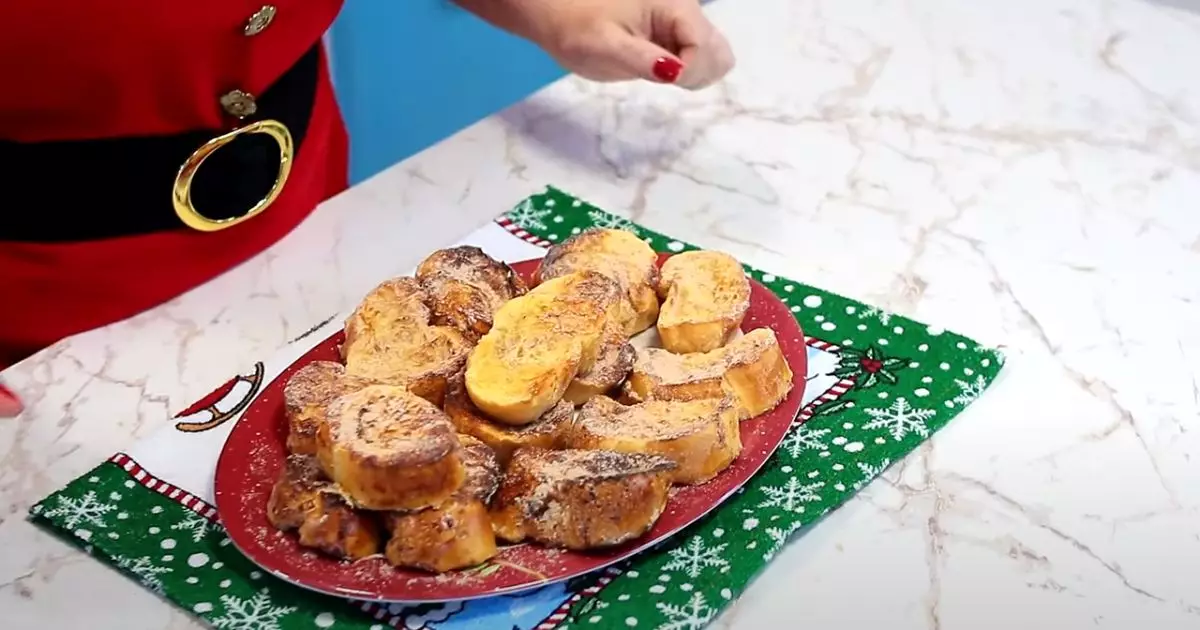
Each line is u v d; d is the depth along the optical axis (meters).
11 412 1.03
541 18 1.30
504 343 0.94
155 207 1.12
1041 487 0.96
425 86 2.05
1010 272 1.15
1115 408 1.02
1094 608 0.89
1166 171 1.26
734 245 1.18
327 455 0.88
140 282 1.14
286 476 0.89
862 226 1.21
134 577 0.91
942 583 0.90
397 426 0.88
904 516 0.94
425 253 1.18
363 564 0.88
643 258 1.04
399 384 0.93
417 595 0.86
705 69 1.31
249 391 1.03
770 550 0.90
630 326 1.02
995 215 1.21
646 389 0.95
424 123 2.09
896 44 1.46
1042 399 1.02
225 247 1.16
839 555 0.92
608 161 1.29
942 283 1.14
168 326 1.11
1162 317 1.09
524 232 1.18
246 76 1.12
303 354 1.04
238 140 1.13
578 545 0.88
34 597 0.90
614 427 0.92
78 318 1.14
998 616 0.89
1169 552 0.92
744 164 1.29
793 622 0.88
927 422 0.99
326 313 1.12
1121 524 0.94
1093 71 1.40
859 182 1.26
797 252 1.18
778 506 0.93
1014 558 0.92
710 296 1.01
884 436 0.98
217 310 1.12
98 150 1.09
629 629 0.86
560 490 0.88
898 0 1.53
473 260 1.03
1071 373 1.05
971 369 1.03
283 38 1.14
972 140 1.31
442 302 0.99
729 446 0.92
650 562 0.90
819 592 0.90
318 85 1.25
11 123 1.08
